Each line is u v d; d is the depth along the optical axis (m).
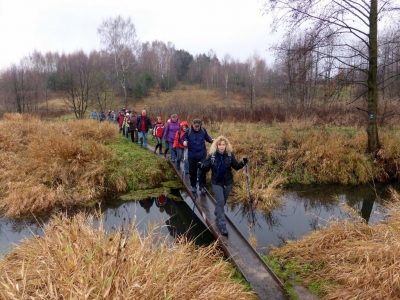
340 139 9.63
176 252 3.44
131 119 12.88
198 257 3.68
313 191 7.98
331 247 4.50
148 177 8.62
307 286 3.78
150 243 3.51
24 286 2.48
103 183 7.92
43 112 30.70
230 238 4.66
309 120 13.37
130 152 10.14
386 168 8.68
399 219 4.48
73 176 7.90
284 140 10.12
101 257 2.92
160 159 9.69
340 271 3.83
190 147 6.24
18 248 3.93
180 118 17.08
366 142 9.34
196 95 43.47
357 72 9.48
